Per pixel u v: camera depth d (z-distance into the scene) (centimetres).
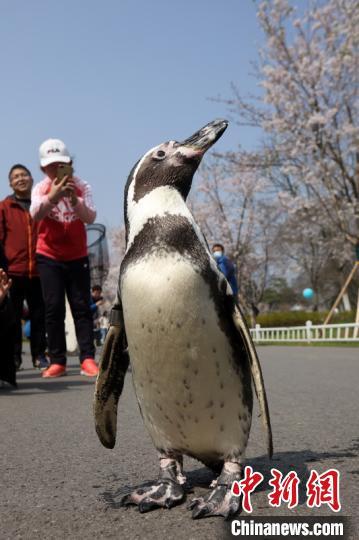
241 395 221
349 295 3356
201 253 214
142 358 213
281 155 2355
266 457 290
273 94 2197
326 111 2120
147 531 191
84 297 701
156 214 221
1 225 791
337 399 488
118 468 277
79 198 633
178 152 232
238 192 3200
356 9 2105
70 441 340
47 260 680
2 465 285
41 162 640
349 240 2277
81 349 717
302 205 2425
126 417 424
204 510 204
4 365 590
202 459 234
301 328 1748
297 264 3459
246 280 3497
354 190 2202
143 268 210
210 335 209
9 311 557
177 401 214
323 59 2141
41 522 202
